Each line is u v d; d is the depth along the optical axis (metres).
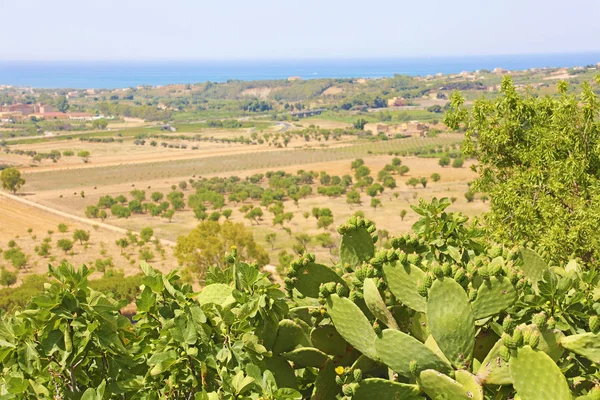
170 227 95.69
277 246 77.81
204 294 2.78
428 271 2.62
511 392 2.27
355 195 105.62
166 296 2.55
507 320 2.32
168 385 2.37
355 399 2.38
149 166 177.88
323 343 2.69
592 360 2.19
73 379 2.34
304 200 114.56
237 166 173.38
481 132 9.59
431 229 3.08
